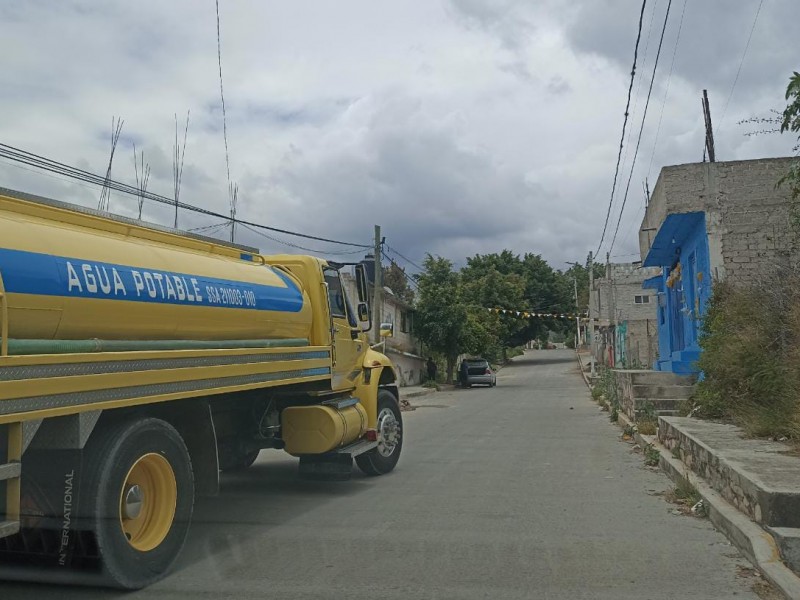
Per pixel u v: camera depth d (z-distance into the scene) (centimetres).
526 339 7062
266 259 857
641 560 580
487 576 539
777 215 1513
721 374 1159
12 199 455
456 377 4769
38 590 504
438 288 4025
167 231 622
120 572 489
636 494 859
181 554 598
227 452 799
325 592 504
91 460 482
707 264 1551
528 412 2148
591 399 2684
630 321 4112
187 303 575
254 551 607
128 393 499
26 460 453
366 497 844
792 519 583
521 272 7019
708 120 2320
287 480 959
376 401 968
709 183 1562
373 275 3219
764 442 867
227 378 627
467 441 1416
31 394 418
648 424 1328
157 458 534
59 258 459
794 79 874
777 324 1145
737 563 570
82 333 475
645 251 2144
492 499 828
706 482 816
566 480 958
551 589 509
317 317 841
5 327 406
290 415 834
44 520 470
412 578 534
